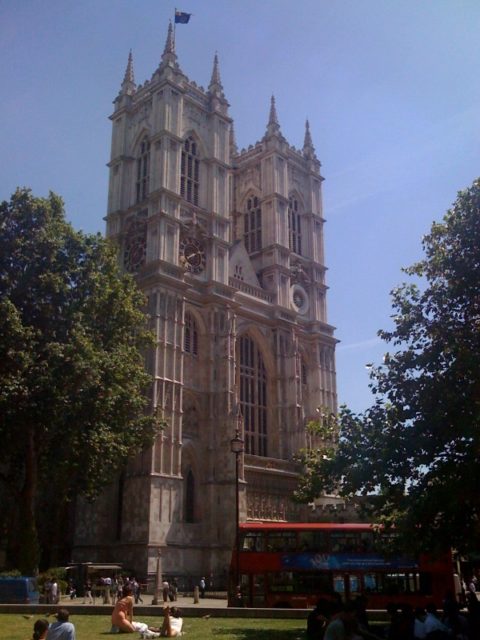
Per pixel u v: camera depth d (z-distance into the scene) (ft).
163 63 296.30
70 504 256.52
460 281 104.83
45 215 168.25
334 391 323.98
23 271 163.22
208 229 291.58
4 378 145.18
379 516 115.85
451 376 99.86
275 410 293.43
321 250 350.02
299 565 143.43
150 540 221.66
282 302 312.29
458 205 108.17
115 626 91.35
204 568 237.66
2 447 156.56
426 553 104.42
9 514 230.89
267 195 331.16
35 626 55.06
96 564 212.02
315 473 114.52
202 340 272.10
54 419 148.97
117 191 296.92
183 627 102.47
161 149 280.72
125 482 236.63
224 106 317.42
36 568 152.66
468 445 94.68
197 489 252.01
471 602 89.61
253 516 256.52
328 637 65.46
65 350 151.94
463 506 96.63
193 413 260.42
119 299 176.96
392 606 85.51
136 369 175.73
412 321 109.50
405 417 102.99
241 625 106.42
